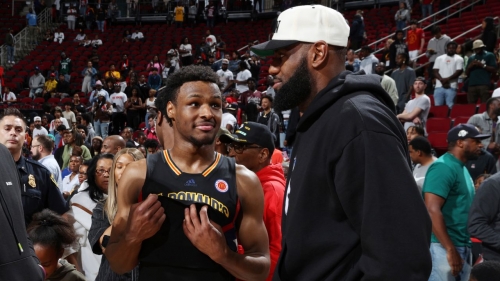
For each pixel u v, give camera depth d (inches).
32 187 129.1
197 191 68.8
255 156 114.5
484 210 128.3
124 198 69.0
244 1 840.9
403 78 353.4
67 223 103.7
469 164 218.5
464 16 569.0
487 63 366.0
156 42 778.8
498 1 578.6
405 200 49.9
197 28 807.7
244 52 715.4
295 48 60.2
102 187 135.3
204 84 70.6
